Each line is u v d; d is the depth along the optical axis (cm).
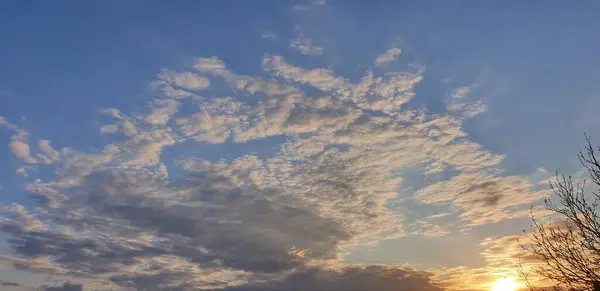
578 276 1192
